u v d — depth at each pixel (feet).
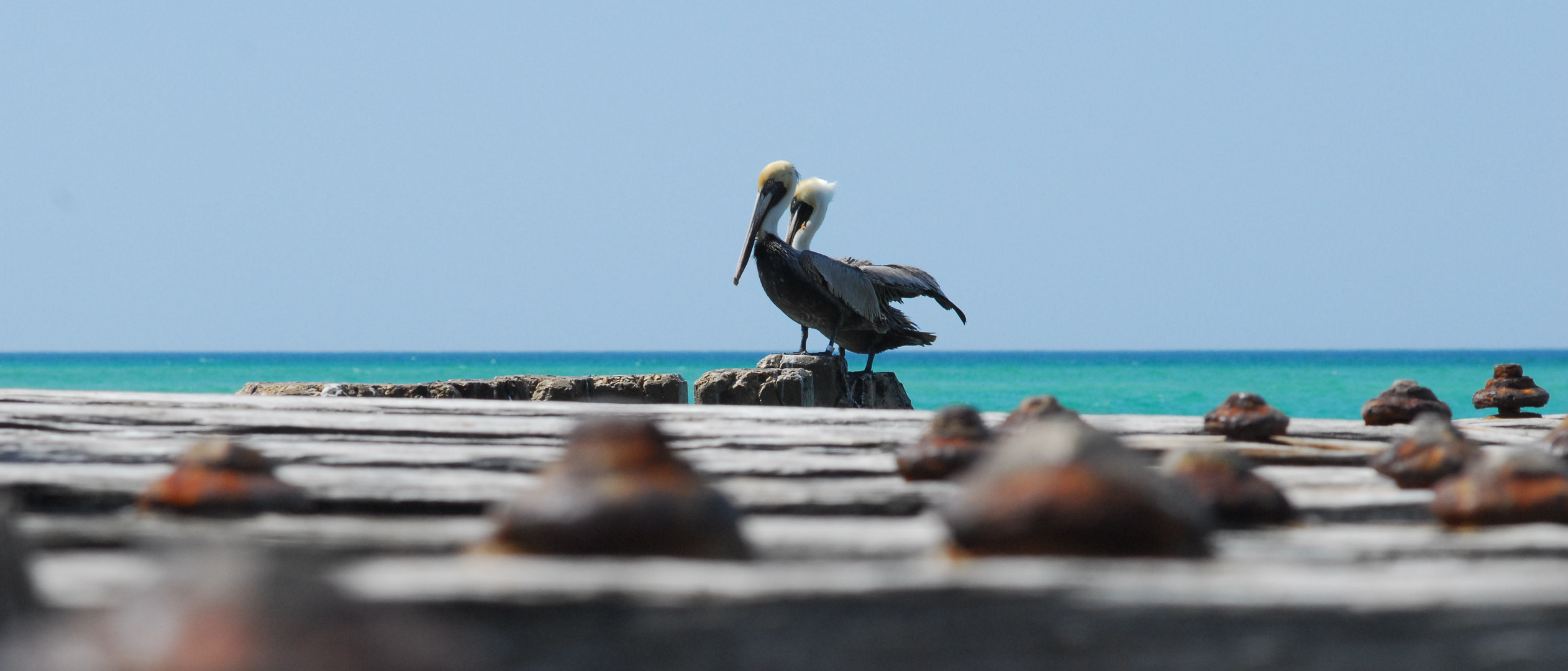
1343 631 6.81
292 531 9.85
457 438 20.22
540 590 6.71
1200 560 7.99
